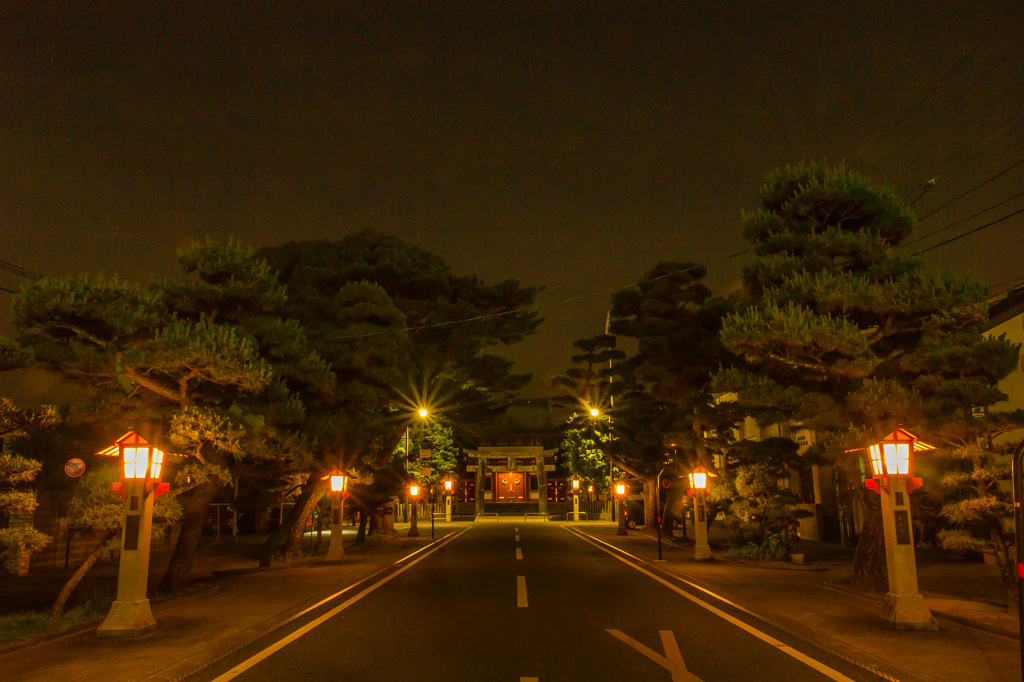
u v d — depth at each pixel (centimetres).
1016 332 1931
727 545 2636
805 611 1175
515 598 1369
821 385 1590
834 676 764
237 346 1298
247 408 1559
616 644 925
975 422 1173
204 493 1731
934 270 1351
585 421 4172
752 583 1577
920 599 1033
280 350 1619
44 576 2180
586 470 5522
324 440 1980
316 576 1756
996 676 766
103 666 823
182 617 1149
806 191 1571
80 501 1357
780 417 1650
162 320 1354
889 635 976
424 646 918
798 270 1516
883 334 1453
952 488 1227
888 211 1588
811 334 1300
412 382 2592
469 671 785
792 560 2089
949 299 1316
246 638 979
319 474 2211
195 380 1474
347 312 2173
